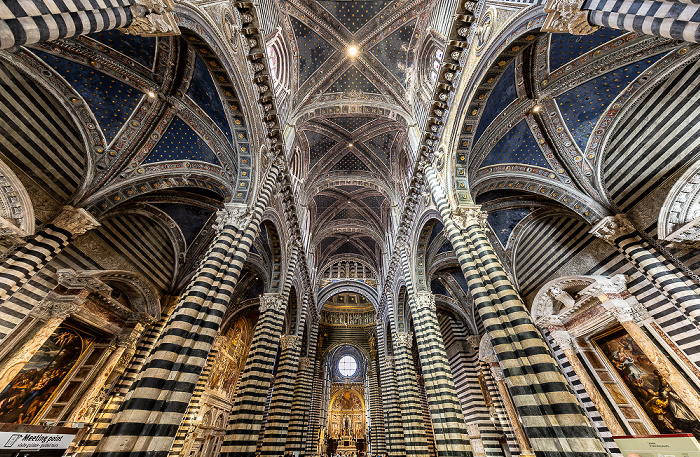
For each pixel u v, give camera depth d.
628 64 8.70
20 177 8.59
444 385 10.30
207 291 7.05
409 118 14.25
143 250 13.69
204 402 17.59
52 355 10.57
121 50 8.83
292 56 13.62
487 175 11.07
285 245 14.60
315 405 28.73
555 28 6.19
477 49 8.46
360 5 13.21
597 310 11.38
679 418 9.25
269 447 13.28
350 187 21.72
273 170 11.22
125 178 10.31
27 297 8.98
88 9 4.32
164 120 10.31
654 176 9.09
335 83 15.02
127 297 13.64
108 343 12.48
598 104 9.73
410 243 14.98
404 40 13.71
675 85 8.73
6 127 8.39
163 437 5.07
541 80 9.33
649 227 9.18
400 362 16.45
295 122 14.03
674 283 8.40
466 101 9.12
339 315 33.06
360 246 26.70
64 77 8.87
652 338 9.35
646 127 9.28
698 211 7.95
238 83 8.67
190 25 6.54
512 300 6.69
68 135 9.62
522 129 10.51
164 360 5.80
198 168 11.02
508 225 14.68
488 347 17.33
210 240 15.84
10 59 7.99
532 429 5.34
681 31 4.16
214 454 19.11
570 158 10.48
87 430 11.30
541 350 5.86
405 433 14.05
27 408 9.83
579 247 12.09
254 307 21.41
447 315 21.64
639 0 4.62
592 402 11.33
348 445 38.66
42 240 8.89
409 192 13.65
